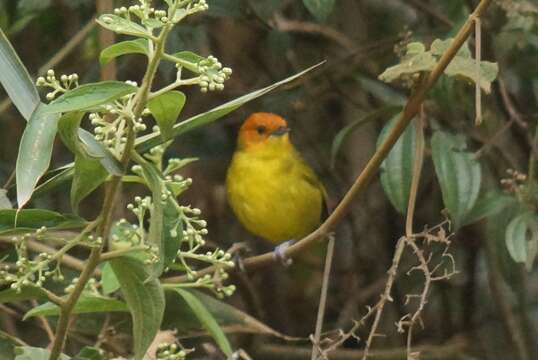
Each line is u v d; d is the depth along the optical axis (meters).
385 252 13.02
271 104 12.10
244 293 10.88
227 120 12.93
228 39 12.10
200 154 12.16
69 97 4.71
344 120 12.93
